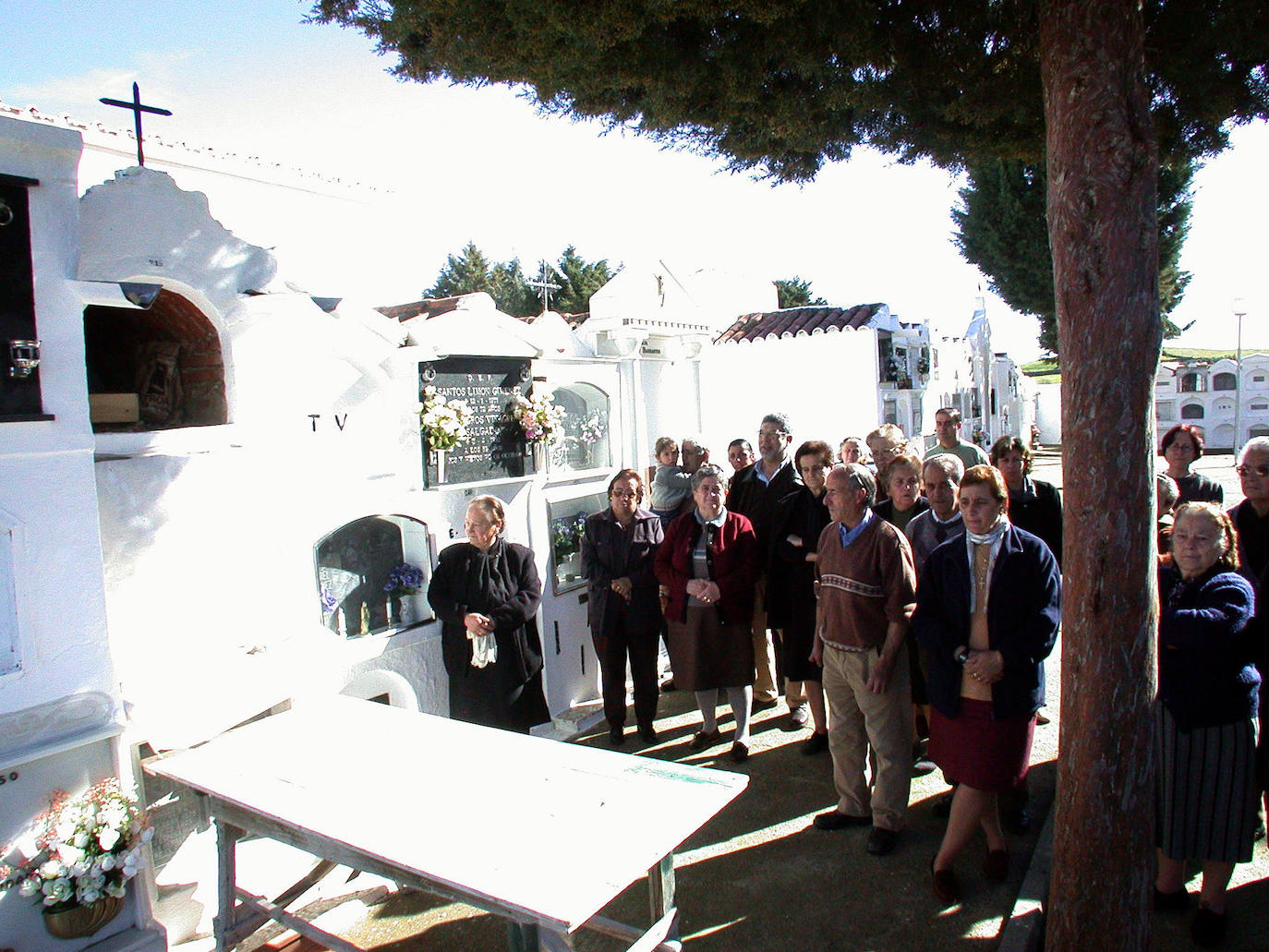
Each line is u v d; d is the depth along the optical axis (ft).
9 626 9.36
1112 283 8.76
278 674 12.22
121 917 10.41
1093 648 9.16
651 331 24.99
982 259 64.90
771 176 15.53
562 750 10.56
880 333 38.14
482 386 18.49
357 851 8.61
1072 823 9.47
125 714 10.53
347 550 15.93
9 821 9.42
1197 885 12.29
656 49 11.59
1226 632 10.48
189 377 12.69
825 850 13.61
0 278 9.30
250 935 11.29
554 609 20.20
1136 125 8.68
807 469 16.85
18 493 9.42
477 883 7.48
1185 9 12.44
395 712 12.25
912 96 13.79
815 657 14.61
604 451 23.11
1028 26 13.06
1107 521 8.96
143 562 11.59
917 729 17.89
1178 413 84.89
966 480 11.89
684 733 18.69
